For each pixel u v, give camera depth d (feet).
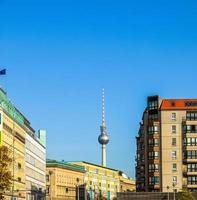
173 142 627.46
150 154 636.07
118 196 565.53
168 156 625.82
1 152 315.58
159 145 633.20
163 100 644.27
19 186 618.03
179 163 622.95
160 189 623.77
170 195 564.30
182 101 639.35
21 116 654.94
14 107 612.29
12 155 580.71
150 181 631.56
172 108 633.20
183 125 627.87
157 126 636.89
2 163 312.09
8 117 570.05
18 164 616.80
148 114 654.12
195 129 623.77
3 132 545.03
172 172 621.72
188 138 622.95
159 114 637.30
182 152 624.18
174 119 631.15
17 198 600.80
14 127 602.44
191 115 627.87
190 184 615.98
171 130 629.51
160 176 626.64
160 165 629.51
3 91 570.87
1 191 314.35
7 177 310.45
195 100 637.30
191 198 550.77
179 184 618.03
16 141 612.29
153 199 562.25
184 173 620.49
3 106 552.41
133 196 564.30
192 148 620.49
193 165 618.44
